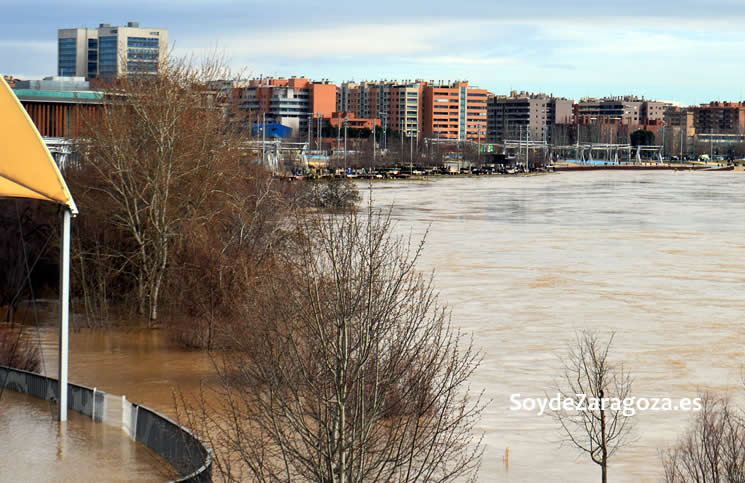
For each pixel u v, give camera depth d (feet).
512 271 295.07
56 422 118.62
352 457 79.51
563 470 115.03
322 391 88.38
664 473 112.06
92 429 115.44
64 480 96.58
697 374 165.27
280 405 88.28
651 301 243.19
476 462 116.67
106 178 211.41
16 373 135.54
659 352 182.91
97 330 197.47
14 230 221.05
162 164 209.97
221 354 169.17
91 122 220.84
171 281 201.57
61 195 120.98
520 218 497.46
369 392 88.07
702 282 277.64
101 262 211.41
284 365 91.50
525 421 134.62
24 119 119.44
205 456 94.58
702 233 423.23
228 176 219.61
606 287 265.75
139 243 208.85
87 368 164.45
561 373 163.73
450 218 489.26
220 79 232.32
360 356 83.35
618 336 198.08
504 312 223.51
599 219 495.41
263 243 198.59
